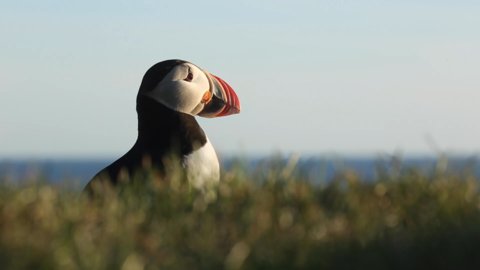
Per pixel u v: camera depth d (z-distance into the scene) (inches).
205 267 392.8
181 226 430.6
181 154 553.0
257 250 405.1
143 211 447.8
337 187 482.0
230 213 449.4
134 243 406.9
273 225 435.5
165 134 564.1
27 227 407.8
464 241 409.4
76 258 379.9
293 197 467.5
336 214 457.7
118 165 555.8
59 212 430.6
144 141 569.0
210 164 556.7
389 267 397.7
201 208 454.9
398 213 464.8
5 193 453.1
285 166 497.0
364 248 410.9
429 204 469.4
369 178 500.1
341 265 400.5
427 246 410.0
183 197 464.1
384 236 424.8
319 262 398.6
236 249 400.2
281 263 397.4
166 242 415.5
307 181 488.1
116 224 420.5
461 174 499.2
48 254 372.5
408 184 489.4
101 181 521.3
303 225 436.5
